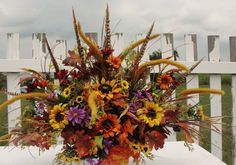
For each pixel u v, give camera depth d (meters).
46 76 1.40
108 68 1.30
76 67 1.30
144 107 1.28
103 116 1.23
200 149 1.78
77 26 1.28
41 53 2.62
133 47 1.36
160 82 1.35
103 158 1.26
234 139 2.85
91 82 1.31
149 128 1.30
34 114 1.36
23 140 1.25
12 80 2.61
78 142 1.23
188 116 1.39
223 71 2.79
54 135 1.27
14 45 2.62
